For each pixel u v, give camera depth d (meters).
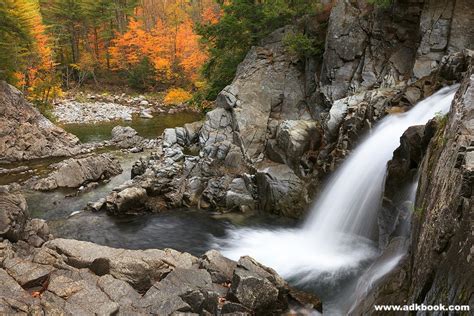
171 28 51.75
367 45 18.16
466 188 5.75
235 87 20.14
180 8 56.59
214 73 27.33
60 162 23.09
